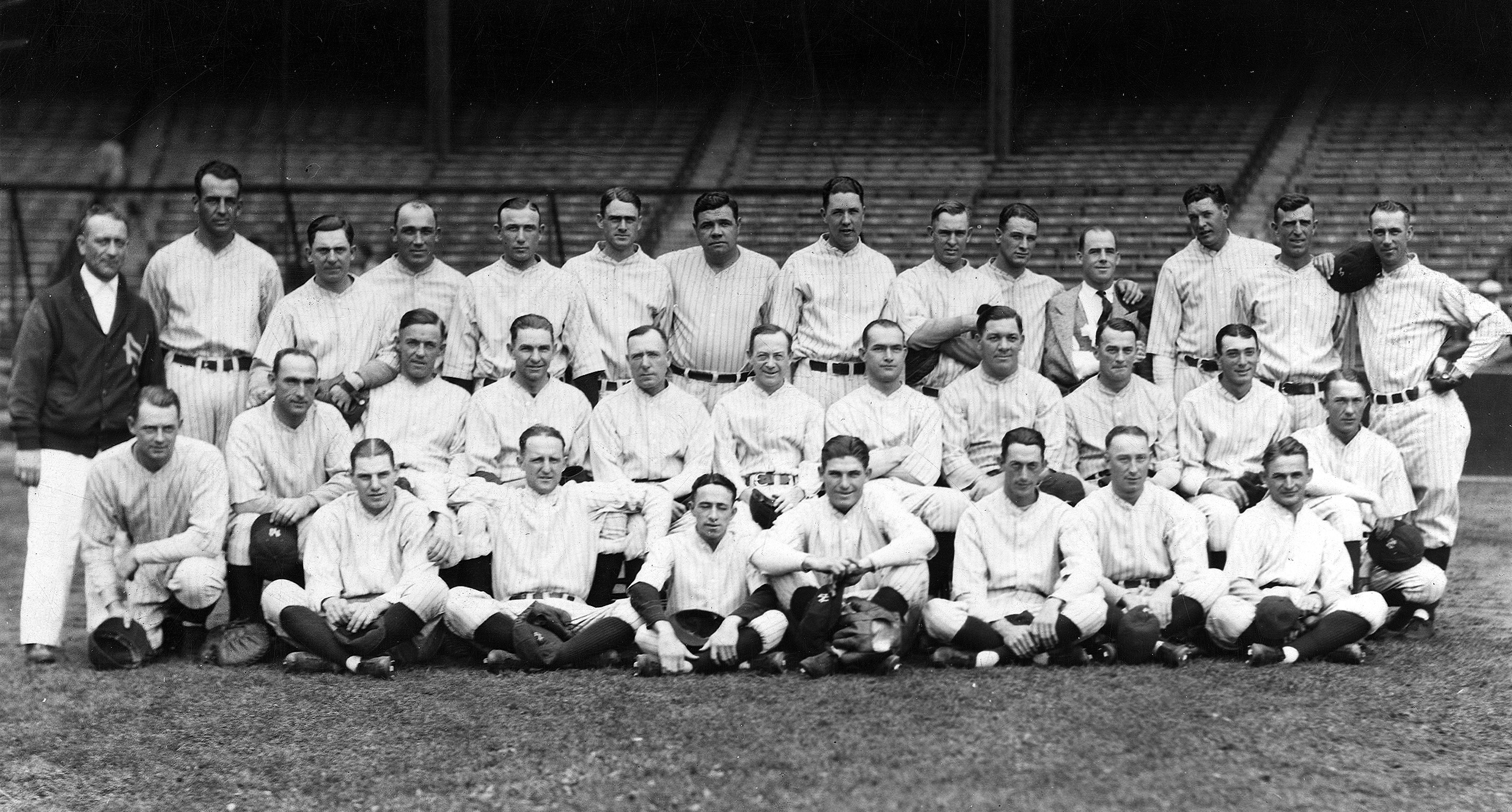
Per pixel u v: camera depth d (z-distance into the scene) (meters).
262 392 6.77
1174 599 6.00
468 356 7.34
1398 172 18.81
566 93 21.20
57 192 18.44
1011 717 4.96
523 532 6.23
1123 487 6.11
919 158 19.84
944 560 6.52
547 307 7.30
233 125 20.28
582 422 6.83
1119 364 6.69
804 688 5.43
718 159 20.20
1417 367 7.05
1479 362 6.93
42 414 6.34
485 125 20.59
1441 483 7.04
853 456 6.00
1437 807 4.16
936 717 4.97
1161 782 4.33
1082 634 5.76
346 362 6.87
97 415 6.38
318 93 20.45
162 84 20.17
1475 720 4.96
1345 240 17.91
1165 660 5.79
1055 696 5.23
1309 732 4.81
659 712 5.12
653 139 20.55
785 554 5.83
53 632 6.21
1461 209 18.00
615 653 5.96
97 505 6.18
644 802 4.25
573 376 7.40
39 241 17.78
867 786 4.31
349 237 6.86
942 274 7.30
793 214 16.97
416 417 6.73
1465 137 19.33
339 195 18.77
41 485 6.31
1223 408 6.72
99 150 19.17
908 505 6.43
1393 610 6.48
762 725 4.91
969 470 6.66
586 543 6.25
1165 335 7.43
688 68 21.44
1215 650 6.04
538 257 7.45
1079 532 6.03
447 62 19.97
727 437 6.70
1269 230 18.03
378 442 6.04
